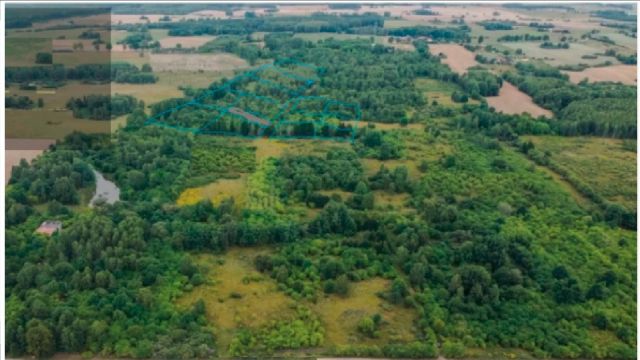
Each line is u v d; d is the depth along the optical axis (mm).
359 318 86312
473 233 107438
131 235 99562
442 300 88750
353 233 107438
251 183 128250
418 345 79938
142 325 82625
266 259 97000
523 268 97688
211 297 90000
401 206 119812
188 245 101688
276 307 88062
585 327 85188
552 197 123750
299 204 118875
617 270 96938
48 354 78062
